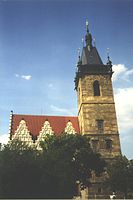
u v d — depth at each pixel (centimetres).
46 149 5053
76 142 5106
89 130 6625
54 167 4291
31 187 3956
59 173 4238
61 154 4744
